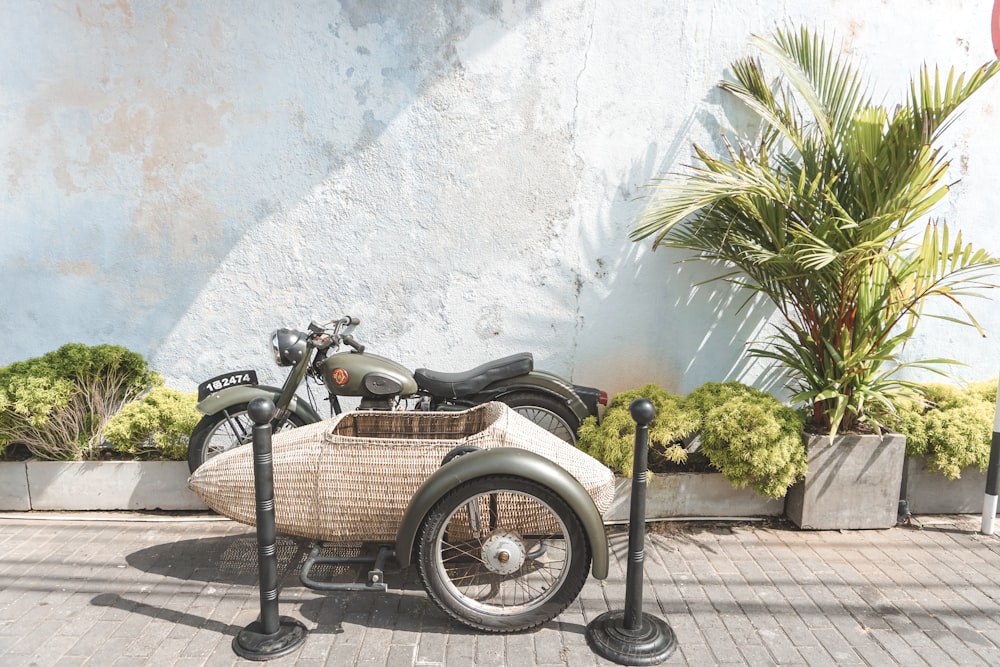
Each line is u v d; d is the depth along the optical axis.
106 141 4.50
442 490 2.97
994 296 5.02
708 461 4.45
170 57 4.43
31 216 4.56
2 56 4.39
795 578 3.67
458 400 4.36
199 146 4.52
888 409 4.27
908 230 4.89
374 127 4.56
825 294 4.24
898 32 4.68
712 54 4.61
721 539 4.09
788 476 4.01
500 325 4.81
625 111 4.63
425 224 4.68
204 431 4.18
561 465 3.27
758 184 3.98
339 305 4.75
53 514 4.29
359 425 3.73
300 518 3.26
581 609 3.37
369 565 3.73
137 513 4.33
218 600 3.42
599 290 4.80
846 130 4.27
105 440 4.48
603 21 4.52
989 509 4.18
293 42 4.45
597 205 4.72
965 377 5.07
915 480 4.41
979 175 4.87
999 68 3.61
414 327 4.80
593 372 4.89
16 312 4.65
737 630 3.21
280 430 4.20
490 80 4.54
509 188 4.67
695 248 4.50
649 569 3.74
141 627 3.19
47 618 3.24
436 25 4.47
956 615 3.36
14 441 4.29
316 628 3.19
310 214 4.63
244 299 4.71
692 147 4.69
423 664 2.94
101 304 4.67
